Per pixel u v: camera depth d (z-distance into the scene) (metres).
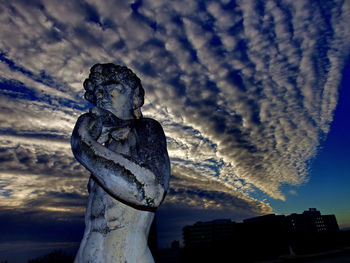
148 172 1.44
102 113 1.80
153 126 1.71
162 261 22.84
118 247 1.50
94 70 2.06
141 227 1.62
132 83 2.04
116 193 1.43
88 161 1.47
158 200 1.44
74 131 1.64
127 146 1.72
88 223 1.66
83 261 1.53
